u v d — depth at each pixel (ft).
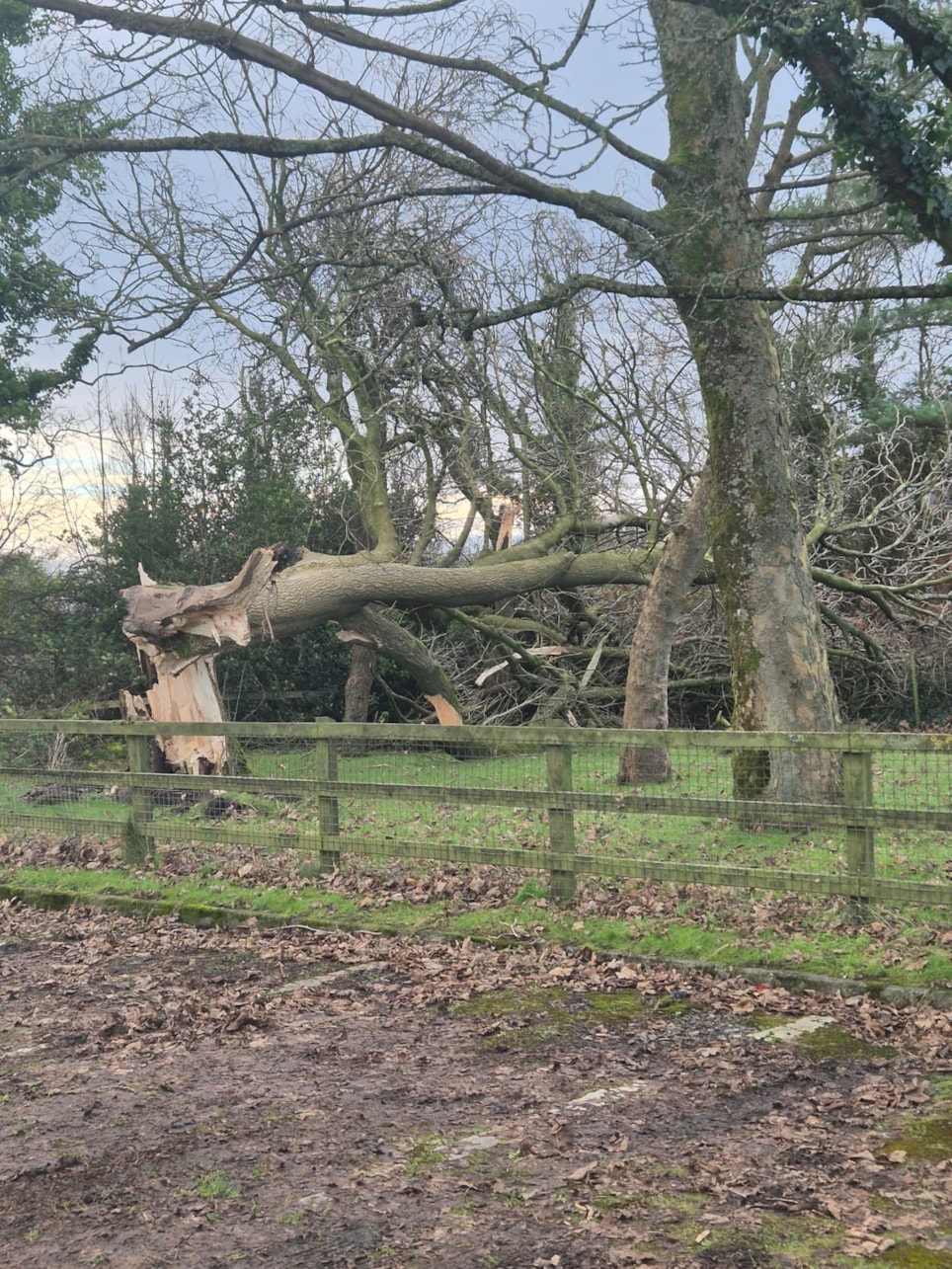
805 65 27.81
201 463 68.33
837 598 67.10
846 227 50.52
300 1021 19.70
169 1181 13.53
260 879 28.53
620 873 23.38
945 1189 12.56
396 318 54.65
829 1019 18.56
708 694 68.23
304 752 57.06
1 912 29.07
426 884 26.58
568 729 24.03
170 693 47.14
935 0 30.50
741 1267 11.06
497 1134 14.51
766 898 23.35
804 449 66.13
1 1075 17.66
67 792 39.52
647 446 58.23
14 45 55.57
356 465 59.06
